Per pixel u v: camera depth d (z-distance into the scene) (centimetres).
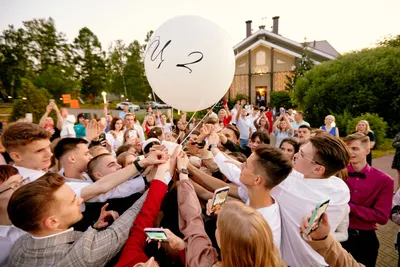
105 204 150
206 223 162
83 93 4909
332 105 1242
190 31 177
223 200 130
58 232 108
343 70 1221
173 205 163
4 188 133
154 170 171
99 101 4866
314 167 148
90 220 156
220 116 696
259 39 2416
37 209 98
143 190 175
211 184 185
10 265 107
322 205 103
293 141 276
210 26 185
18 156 164
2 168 144
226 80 192
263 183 129
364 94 1124
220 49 181
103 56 5138
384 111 1139
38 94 1106
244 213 91
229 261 88
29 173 163
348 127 1007
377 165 702
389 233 350
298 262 141
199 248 110
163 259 138
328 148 144
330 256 111
